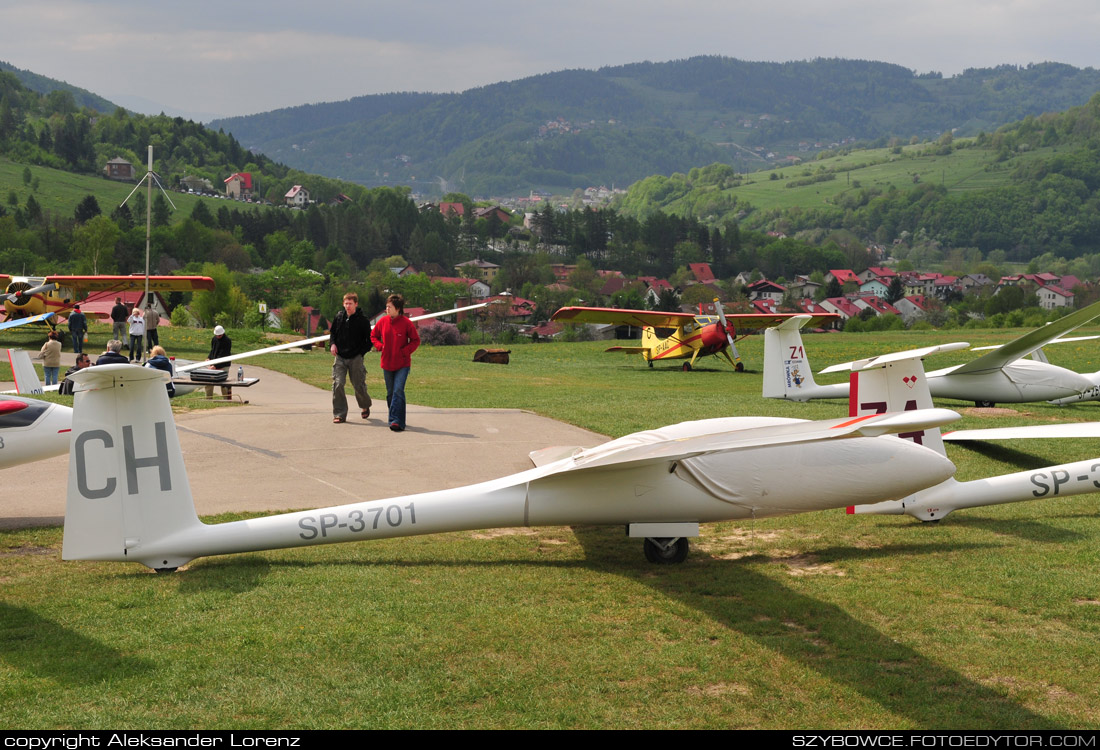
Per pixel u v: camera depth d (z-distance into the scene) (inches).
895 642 203.3
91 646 194.7
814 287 7603.4
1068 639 204.7
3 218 6299.2
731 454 270.4
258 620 210.8
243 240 7795.3
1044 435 386.3
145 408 239.0
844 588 240.7
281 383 722.8
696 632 209.2
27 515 303.4
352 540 259.1
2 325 709.9
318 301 4916.3
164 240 6697.8
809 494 275.7
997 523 311.9
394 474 378.0
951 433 414.3
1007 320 2519.7
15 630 202.5
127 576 242.1
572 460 270.4
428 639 201.8
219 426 474.9
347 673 184.2
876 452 282.0
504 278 7357.3
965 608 225.0
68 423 308.7
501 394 676.1
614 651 197.2
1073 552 273.7
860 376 326.0
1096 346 1264.8
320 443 436.5
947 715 170.4
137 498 240.5
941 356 1182.3
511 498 264.1
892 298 6668.3
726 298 6865.2
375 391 679.1
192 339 1218.0
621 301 6043.3
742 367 1230.9
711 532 303.1
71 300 1234.0
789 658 194.7
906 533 300.2
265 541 253.6
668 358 1280.8
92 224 5959.6
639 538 293.0
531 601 228.8
